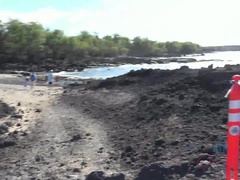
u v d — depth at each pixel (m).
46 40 110.62
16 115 20.12
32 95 29.03
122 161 11.48
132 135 14.35
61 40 111.88
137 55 163.00
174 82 22.33
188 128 13.26
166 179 8.96
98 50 132.88
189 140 11.75
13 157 13.18
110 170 10.77
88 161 11.97
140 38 164.50
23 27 100.19
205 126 13.11
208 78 20.27
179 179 8.79
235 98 6.44
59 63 92.94
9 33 98.25
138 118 17.02
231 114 6.50
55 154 13.12
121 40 162.62
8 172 11.58
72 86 35.19
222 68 22.36
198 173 8.96
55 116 20.09
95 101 24.23
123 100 22.95
